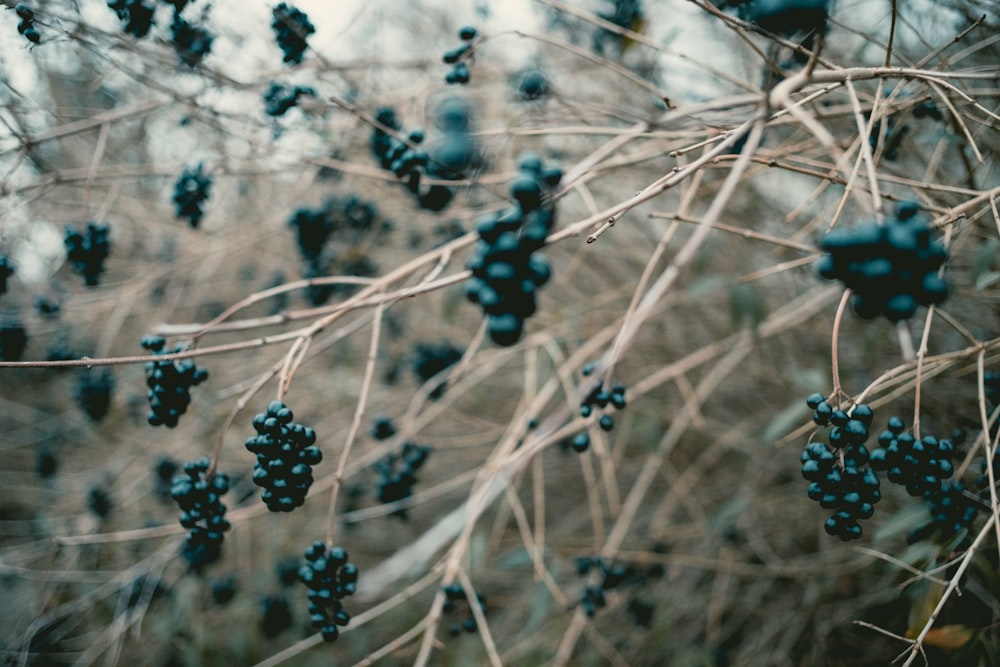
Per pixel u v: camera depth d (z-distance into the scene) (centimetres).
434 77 76
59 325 91
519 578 101
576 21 80
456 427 111
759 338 71
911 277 40
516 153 85
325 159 68
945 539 56
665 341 103
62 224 86
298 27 64
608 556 74
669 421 100
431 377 86
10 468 121
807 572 83
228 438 102
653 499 107
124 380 101
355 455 103
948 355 55
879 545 78
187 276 99
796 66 67
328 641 54
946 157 73
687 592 93
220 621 96
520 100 73
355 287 89
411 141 63
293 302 105
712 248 85
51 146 84
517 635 93
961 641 58
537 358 86
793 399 89
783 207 93
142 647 94
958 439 60
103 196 94
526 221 46
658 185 47
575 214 101
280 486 50
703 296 94
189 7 63
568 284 106
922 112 63
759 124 45
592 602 73
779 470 96
